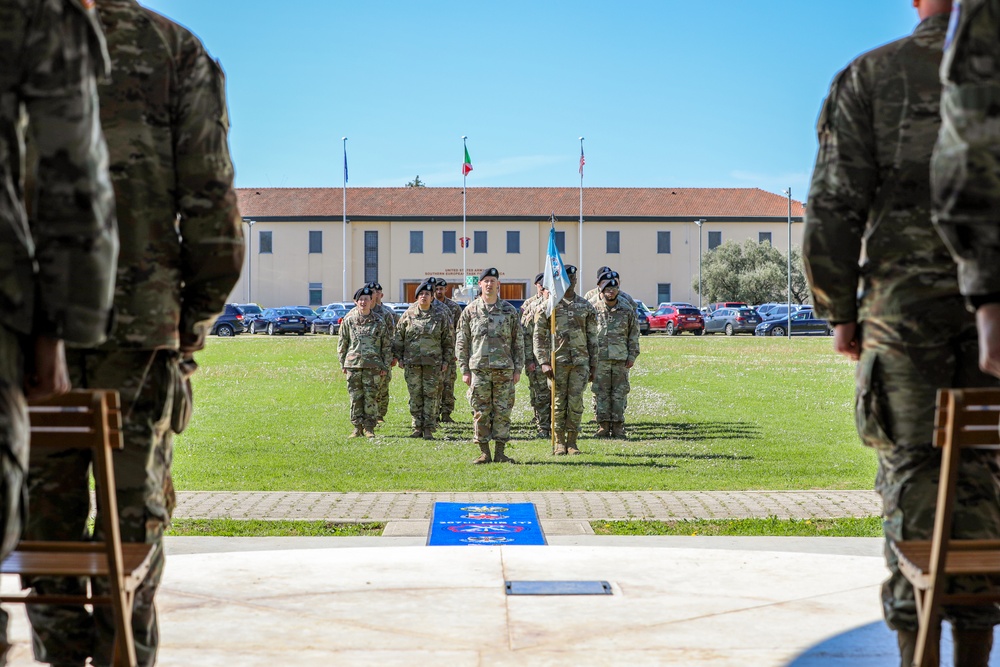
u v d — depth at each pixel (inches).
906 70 122.6
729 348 1557.6
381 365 559.2
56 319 87.4
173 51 124.9
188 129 123.6
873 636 166.7
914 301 119.9
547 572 208.4
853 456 473.4
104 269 89.3
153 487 124.3
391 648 160.4
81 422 104.2
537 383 568.4
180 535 279.3
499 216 3245.6
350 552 226.4
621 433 554.3
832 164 124.3
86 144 87.7
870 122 123.5
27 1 85.5
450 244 3262.8
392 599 188.5
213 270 125.3
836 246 123.6
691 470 427.5
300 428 594.9
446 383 647.1
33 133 86.4
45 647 129.4
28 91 85.7
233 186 126.0
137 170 121.7
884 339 121.4
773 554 225.5
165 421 124.8
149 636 127.0
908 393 119.7
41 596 112.0
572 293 489.1
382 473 421.1
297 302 3267.7
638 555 223.8
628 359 553.3
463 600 188.1
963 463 119.0
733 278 3171.8
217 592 193.2
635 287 3334.2
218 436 553.9
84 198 87.5
